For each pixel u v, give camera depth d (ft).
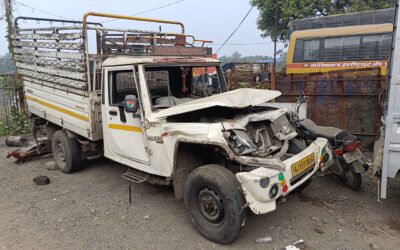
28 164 23.09
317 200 15.55
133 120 15.15
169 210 15.20
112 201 16.39
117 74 16.22
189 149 13.84
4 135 33.40
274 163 11.73
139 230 13.56
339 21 38.91
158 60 15.12
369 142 22.67
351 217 13.88
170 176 13.96
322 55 39.11
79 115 18.67
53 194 17.57
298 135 16.07
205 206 12.36
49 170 21.63
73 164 20.20
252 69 50.57
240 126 12.86
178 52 17.72
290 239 12.43
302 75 24.25
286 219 13.91
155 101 15.19
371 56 36.22
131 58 15.40
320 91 23.75
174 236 12.98
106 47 17.80
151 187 17.97
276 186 11.46
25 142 28.58
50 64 20.27
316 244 12.04
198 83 17.48
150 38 18.21
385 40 35.37
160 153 14.10
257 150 13.29
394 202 15.05
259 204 11.28
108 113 16.61
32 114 24.14
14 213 15.47
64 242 12.85
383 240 12.14
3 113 37.17
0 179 20.18
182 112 12.98
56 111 20.85
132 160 15.90
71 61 18.29
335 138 15.67
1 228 14.10
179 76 16.63
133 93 16.30
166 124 13.62
